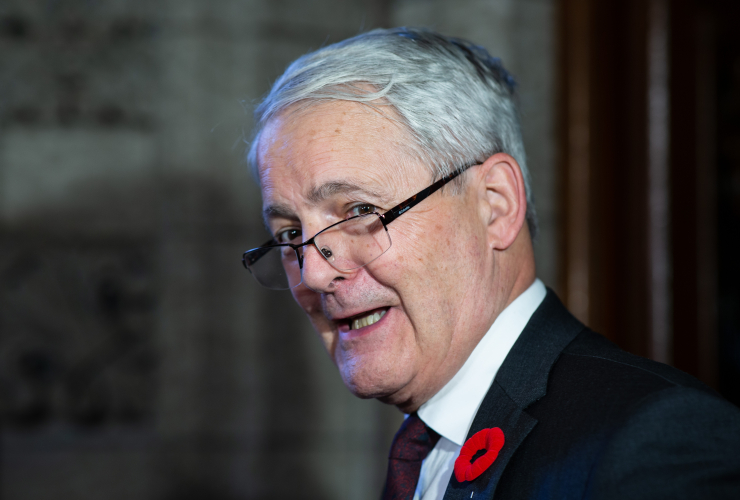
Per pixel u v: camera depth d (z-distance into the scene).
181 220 2.87
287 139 0.91
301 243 0.95
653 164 2.31
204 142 2.88
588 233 2.35
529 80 2.36
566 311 0.99
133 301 3.00
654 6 2.31
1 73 2.96
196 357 2.84
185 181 2.87
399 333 0.92
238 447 2.84
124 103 3.01
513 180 0.97
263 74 2.91
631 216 2.35
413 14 2.67
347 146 0.87
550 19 2.40
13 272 2.95
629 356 0.82
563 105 2.38
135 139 3.01
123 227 2.98
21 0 2.96
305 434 2.88
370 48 0.94
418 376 0.94
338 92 0.89
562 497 0.70
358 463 2.89
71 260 2.98
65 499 2.81
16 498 2.79
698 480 0.65
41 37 2.98
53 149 2.97
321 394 2.90
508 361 0.90
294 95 0.91
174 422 2.85
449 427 0.93
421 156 0.89
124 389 2.98
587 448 0.71
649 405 0.69
